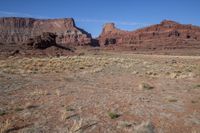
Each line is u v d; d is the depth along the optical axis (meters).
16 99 12.11
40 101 11.70
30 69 28.02
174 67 33.47
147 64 38.25
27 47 78.69
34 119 8.81
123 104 11.27
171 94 13.75
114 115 9.25
